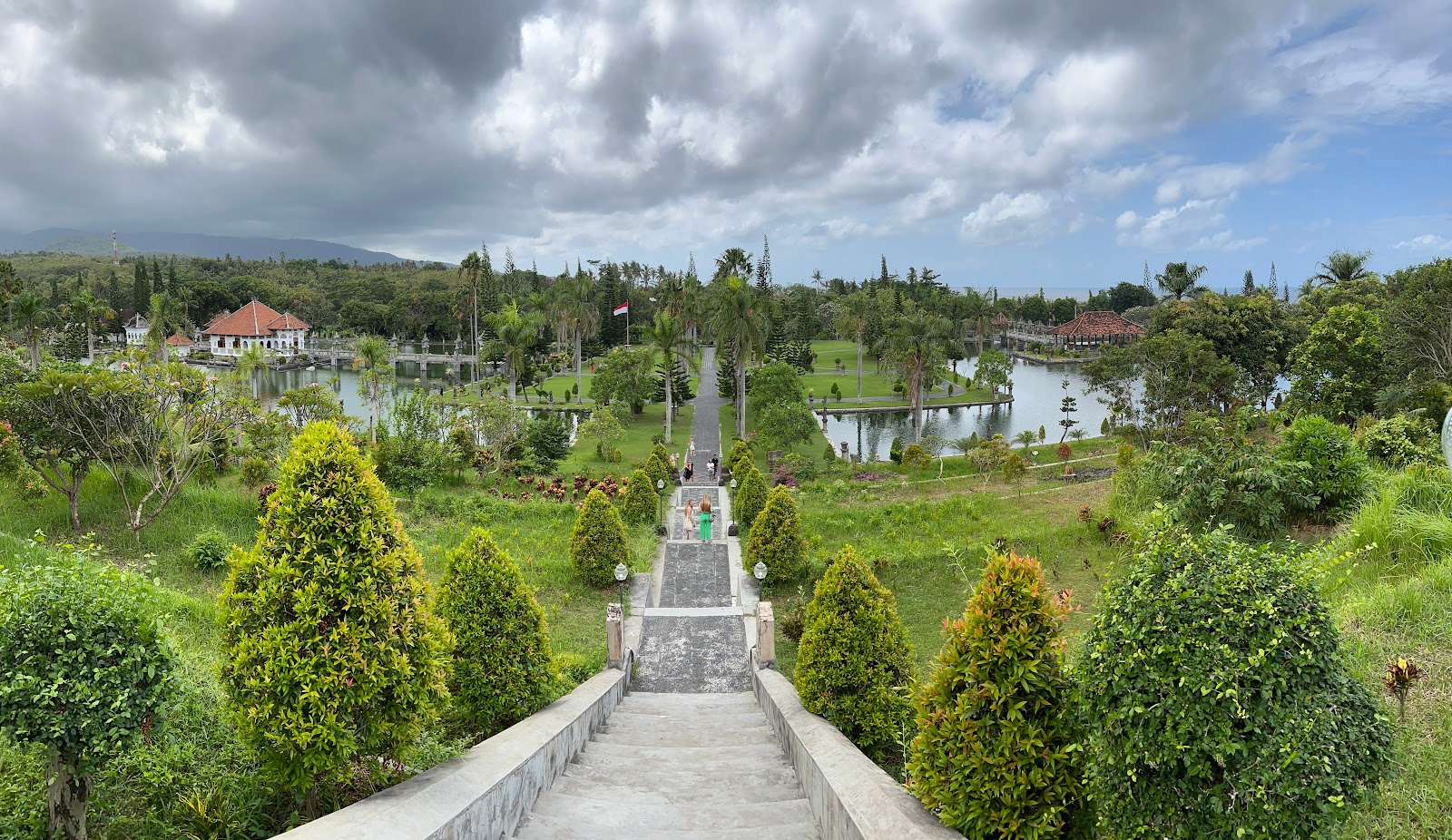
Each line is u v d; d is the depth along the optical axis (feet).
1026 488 73.15
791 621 44.11
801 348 241.96
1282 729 11.81
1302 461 39.86
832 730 23.73
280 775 16.40
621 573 46.68
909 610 44.98
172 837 16.11
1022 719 14.88
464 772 18.29
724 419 160.97
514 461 91.76
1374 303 119.14
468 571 27.04
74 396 43.86
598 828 18.79
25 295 144.97
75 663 14.69
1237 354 128.57
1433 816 15.30
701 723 30.42
